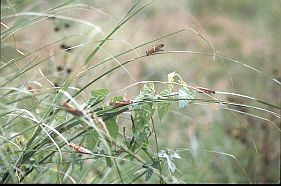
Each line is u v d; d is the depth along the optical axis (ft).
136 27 33.81
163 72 30.96
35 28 26.73
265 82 29.43
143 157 20.08
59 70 21.40
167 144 24.23
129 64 30.73
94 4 29.45
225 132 25.34
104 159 18.17
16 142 17.11
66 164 16.79
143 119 15.84
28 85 19.90
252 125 26.03
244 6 40.24
